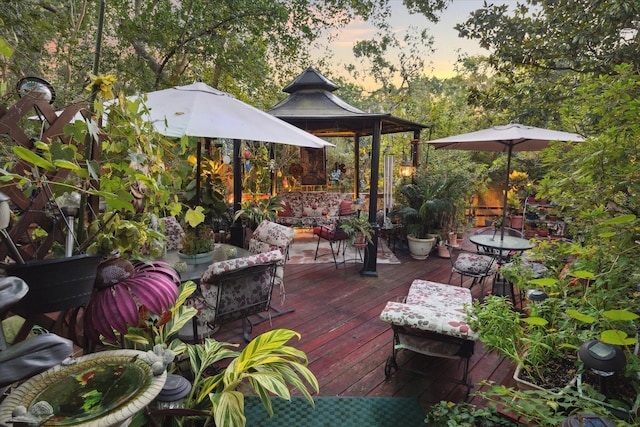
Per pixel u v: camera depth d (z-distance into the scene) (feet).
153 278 4.62
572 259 6.86
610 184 4.52
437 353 7.13
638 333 4.41
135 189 4.77
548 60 16.66
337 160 28.55
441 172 19.39
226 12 21.27
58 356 2.46
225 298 7.56
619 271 4.32
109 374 3.37
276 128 8.70
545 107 17.26
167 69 24.22
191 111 7.72
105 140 4.45
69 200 4.25
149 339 5.25
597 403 3.81
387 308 7.27
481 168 20.81
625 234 4.21
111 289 4.26
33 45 10.56
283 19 22.00
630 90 4.49
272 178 22.71
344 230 14.82
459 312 7.25
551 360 5.25
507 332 5.43
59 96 9.03
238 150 16.19
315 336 9.30
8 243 3.42
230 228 16.55
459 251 15.76
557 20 15.61
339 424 6.13
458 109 27.94
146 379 3.26
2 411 2.73
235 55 22.67
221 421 4.16
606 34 14.02
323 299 11.87
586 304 4.98
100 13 4.30
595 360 3.78
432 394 7.02
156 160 4.79
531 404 4.12
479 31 17.97
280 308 11.04
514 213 23.47
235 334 9.35
